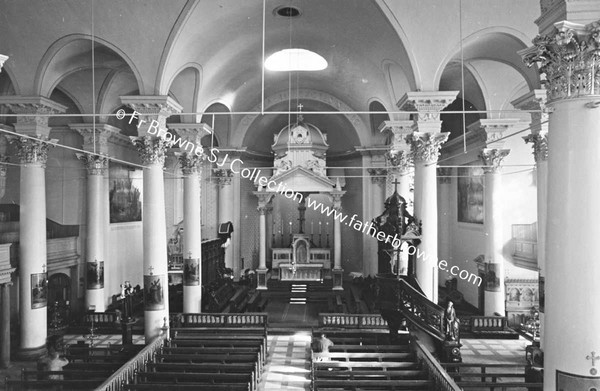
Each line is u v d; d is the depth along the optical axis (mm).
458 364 11156
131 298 19531
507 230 20172
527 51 6891
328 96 26156
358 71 19672
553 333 6094
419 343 12039
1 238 17156
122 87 19438
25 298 14906
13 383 10328
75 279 21219
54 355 12039
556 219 6121
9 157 20266
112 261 22156
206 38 15352
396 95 17969
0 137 19797
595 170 5945
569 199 6020
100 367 11852
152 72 13969
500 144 17266
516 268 19969
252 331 15891
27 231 14930
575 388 5871
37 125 14727
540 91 13070
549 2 6426
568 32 5953
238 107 24266
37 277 14984
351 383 10172
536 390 10844
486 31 13070
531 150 19922
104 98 19297
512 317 19562
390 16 13180
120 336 17906
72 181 21438
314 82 24516
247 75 21406
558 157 6160
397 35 13328
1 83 18266
